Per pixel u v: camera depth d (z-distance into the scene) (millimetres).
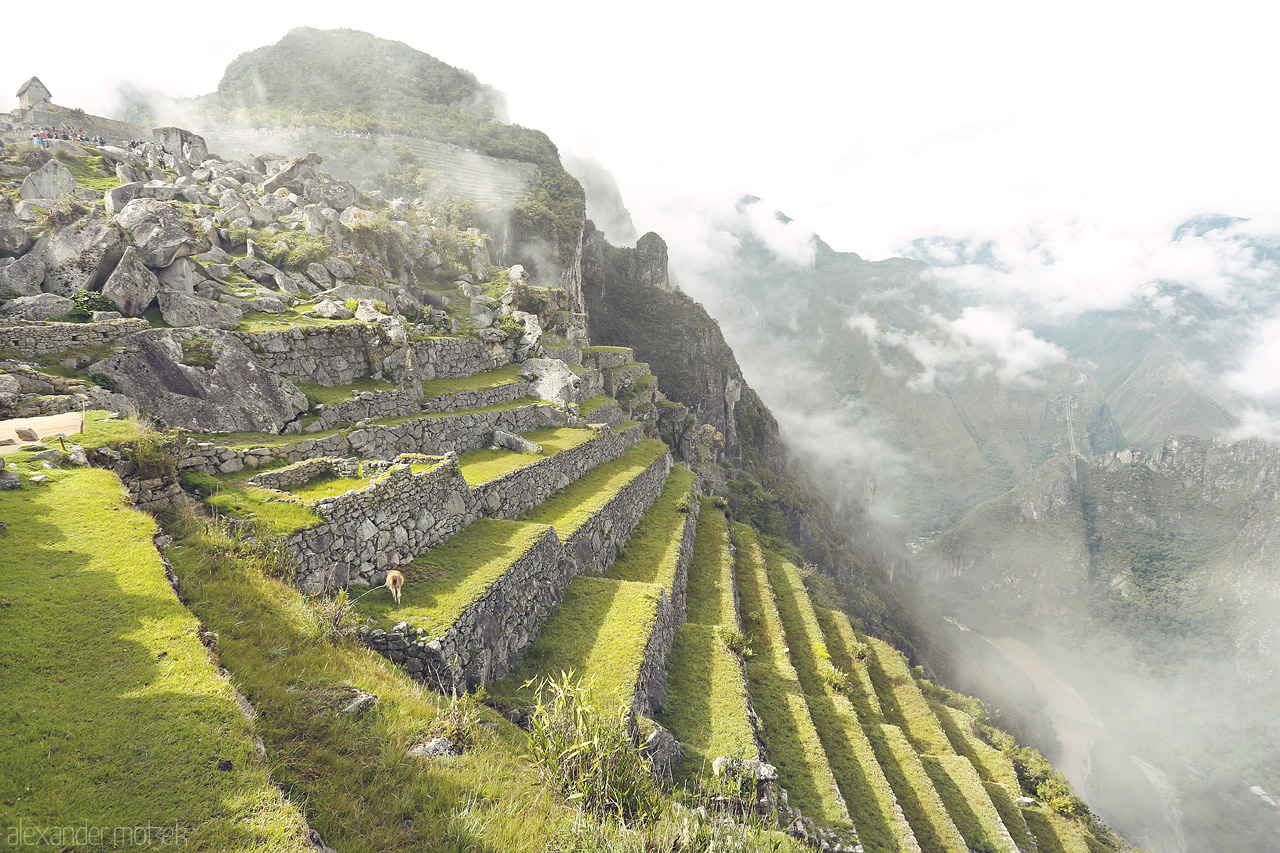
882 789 20500
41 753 5309
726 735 17297
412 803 6820
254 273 29297
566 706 9453
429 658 12547
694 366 119562
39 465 11148
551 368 40938
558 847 7078
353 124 93625
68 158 34625
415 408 27781
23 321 17547
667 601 22562
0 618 6871
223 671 7262
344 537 14523
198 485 13961
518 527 20625
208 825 5082
